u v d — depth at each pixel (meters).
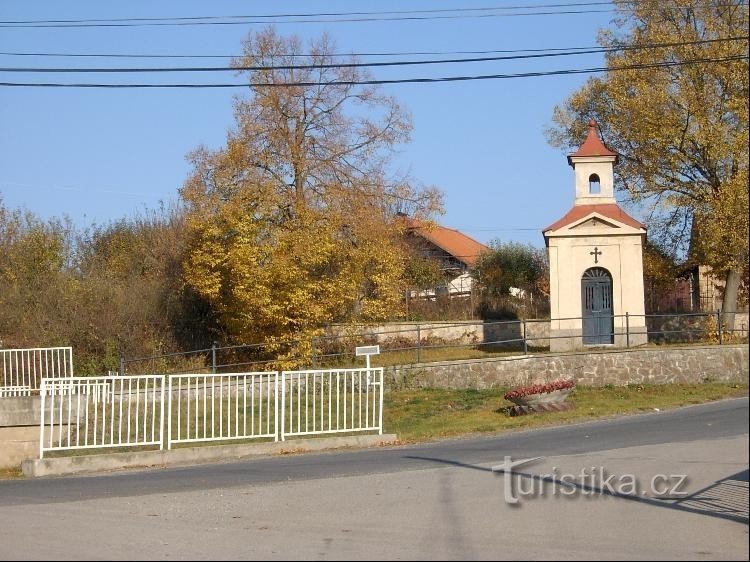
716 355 26.05
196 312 30.88
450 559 7.92
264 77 30.27
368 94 31.75
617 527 8.96
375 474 12.98
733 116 30.70
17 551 8.97
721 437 14.98
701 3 31.27
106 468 15.30
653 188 33.47
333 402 20.20
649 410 20.41
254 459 15.91
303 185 30.17
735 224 28.67
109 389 17.48
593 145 31.22
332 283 27.84
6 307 29.94
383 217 30.53
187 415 16.14
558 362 26.25
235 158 28.30
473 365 26.33
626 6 33.16
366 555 8.20
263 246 26.98
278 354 27.73
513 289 43.78
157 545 9.03
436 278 42.56
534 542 8.44
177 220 34.62
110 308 29.33
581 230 29.77
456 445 16.36
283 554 8.41
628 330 27.62
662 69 31.39
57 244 37.56
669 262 35.12
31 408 16.73
